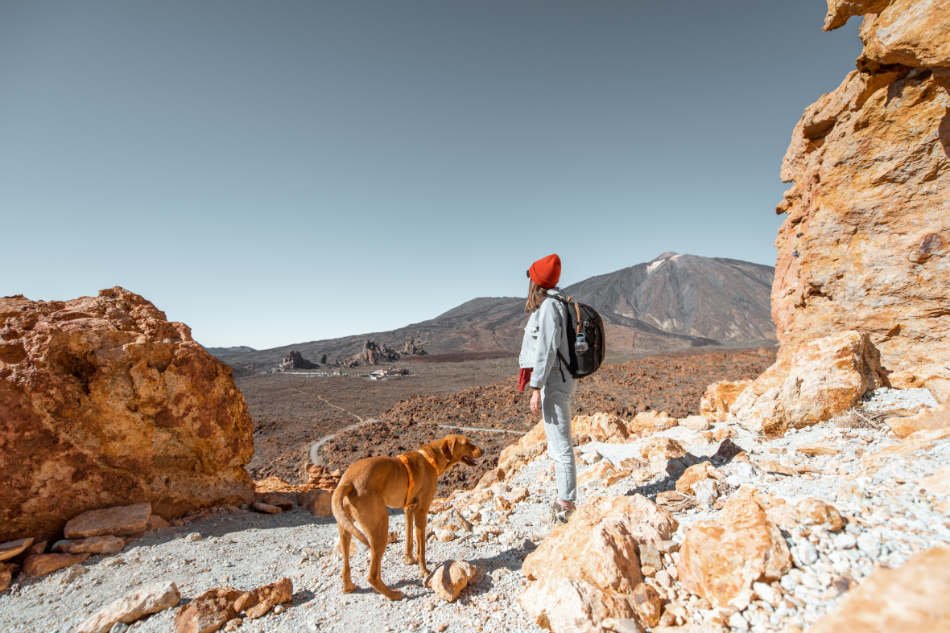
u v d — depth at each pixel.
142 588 3.54
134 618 3.35
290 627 3.09
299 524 5.96
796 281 11.08
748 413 6.75
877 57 5.62
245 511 6.44
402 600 3.32
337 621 3.12
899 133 7.73
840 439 4.85
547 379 4.23
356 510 3.24
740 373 42.28
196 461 6.28
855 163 8.39
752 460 4.83
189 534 5.23
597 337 4.20
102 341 5.74
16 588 4.09
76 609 3.72
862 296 8.22
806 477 3.96
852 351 5.80
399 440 32.19
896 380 6.21
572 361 4.17
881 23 5.32
